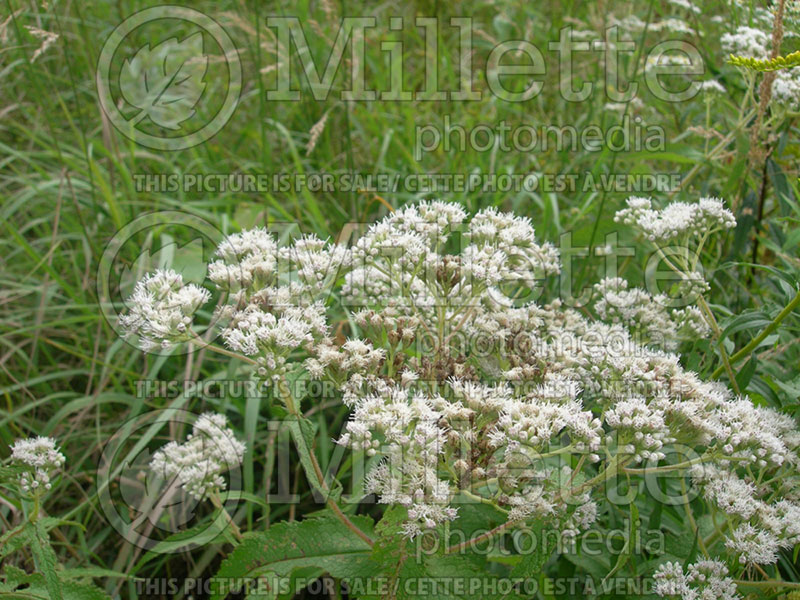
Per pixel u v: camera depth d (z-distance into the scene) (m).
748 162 0.46
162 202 0.62
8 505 0.42
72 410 0.47
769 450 0.31
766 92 0.43
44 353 0.57
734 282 0.48
